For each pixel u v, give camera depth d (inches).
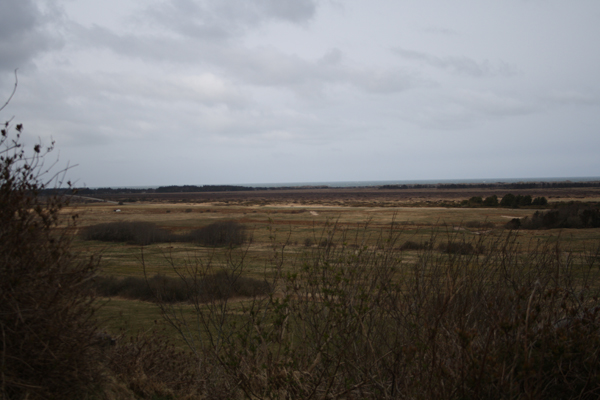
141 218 2701.8
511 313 137.9
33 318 126.1
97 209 3580.2
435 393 120.0
